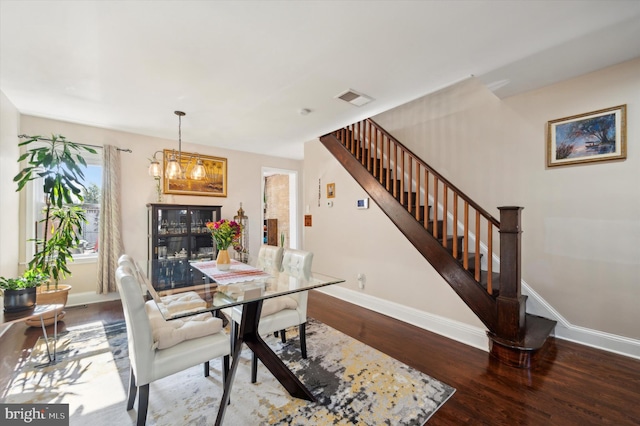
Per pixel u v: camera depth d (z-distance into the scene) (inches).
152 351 60.3
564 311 106.0
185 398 73.1
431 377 82.5
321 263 176.6
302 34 75.5
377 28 73.2
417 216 121.7
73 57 85.0
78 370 85.5
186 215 174.2
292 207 253.1
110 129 156.5
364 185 146.5
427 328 119.4
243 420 64.9
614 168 95.7
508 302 91.1
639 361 89.7
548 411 67.9
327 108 127.9
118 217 154.8
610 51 84.6
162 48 81.0
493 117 124.6
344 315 136.5
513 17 68.8
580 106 101.6
